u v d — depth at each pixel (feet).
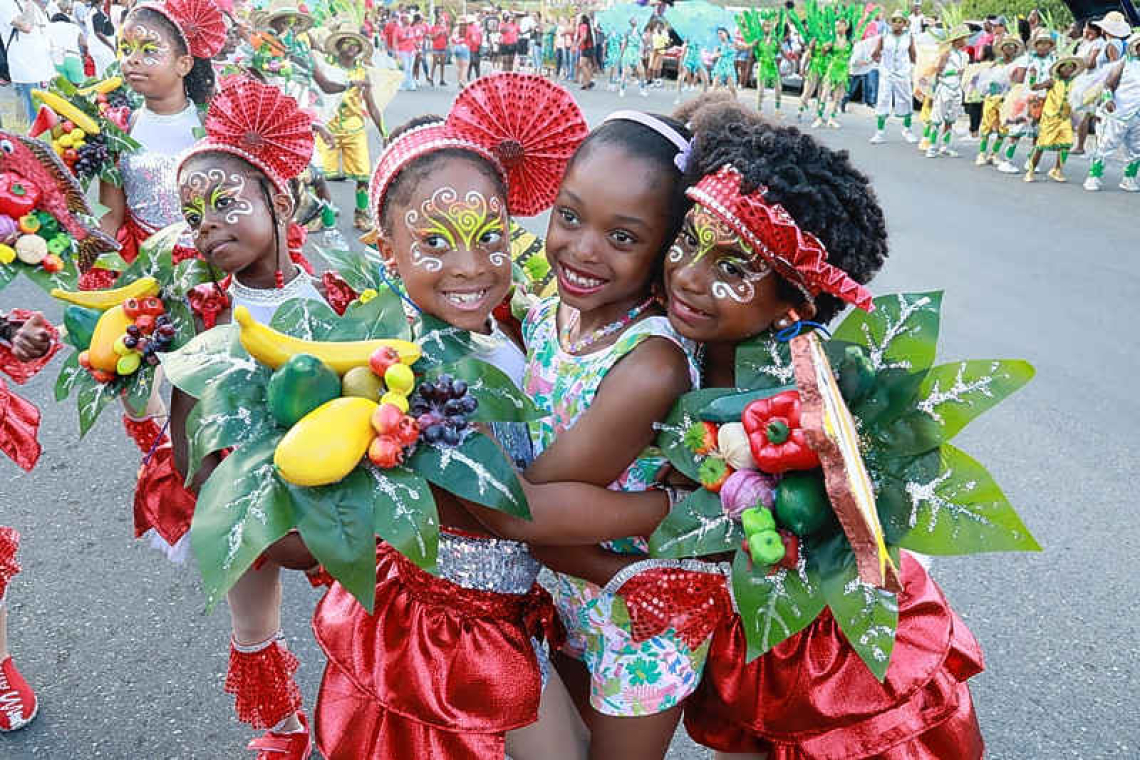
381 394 4.46
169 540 7.75
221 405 4.50
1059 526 12.70
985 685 9.79
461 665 5.27
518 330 6.35
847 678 5.41
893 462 4.78
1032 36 36.88
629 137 4.95
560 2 74.74
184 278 6.44
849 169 4.88
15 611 10.57
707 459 4.79
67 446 14.53
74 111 11.15
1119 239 27.45
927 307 4.75
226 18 23.16
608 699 5.67
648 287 5.29
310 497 4.25
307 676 9.78
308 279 6.91
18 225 6.86
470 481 4.42
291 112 6.37
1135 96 32.83
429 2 88.94
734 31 57.36
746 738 6.00
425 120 5.52
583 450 4.97
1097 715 9.42
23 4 32.89
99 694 9.37
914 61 42.47
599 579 5.36
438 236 4.95
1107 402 16.46
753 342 4.90
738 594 4.66
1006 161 37.55
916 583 5.76
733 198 4.51
